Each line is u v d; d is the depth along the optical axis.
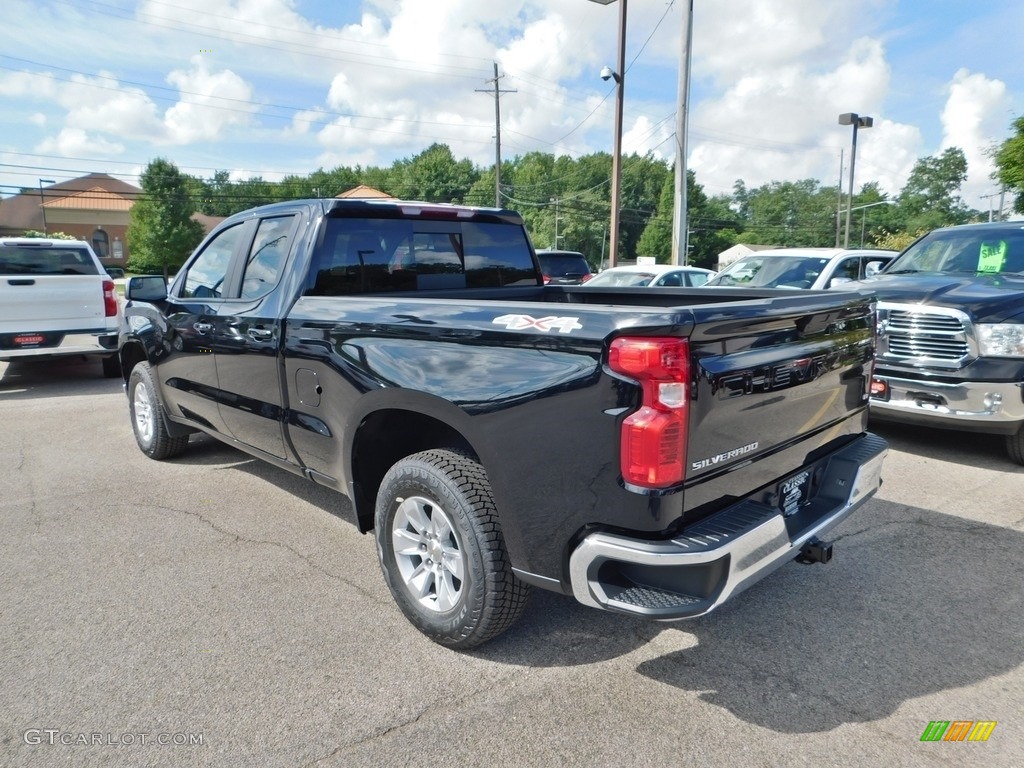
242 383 4.09
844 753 2.36
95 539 4.11
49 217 71.56
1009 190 23.19
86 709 2.58
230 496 4.85
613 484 2.29
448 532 2.89
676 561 2.22
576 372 2.34
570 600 3.42
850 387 3.22
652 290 4.22
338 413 3.33
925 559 3.84
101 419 7.26
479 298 4.33
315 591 3.49
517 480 2.55
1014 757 2.34
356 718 2.54
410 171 91.06
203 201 73.81
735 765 2.30
